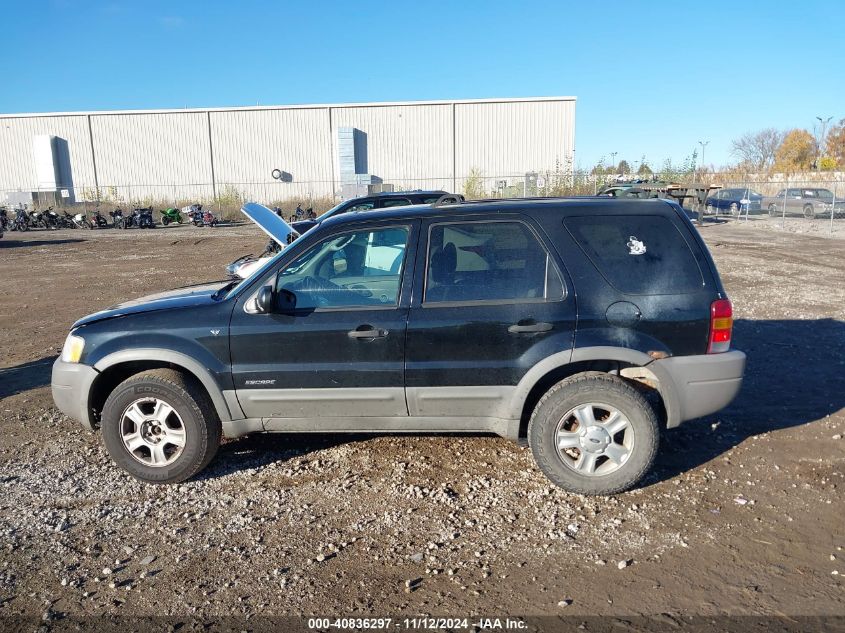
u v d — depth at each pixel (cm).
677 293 402
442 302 411
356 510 400
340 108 4584
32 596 321
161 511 405
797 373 650
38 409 606
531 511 393
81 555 357
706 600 304
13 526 390
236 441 512
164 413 431
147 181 4691
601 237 409
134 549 362
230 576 334
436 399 416
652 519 380
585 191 3356
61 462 484
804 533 360
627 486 403
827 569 326
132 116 4628
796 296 1085
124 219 3475
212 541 368
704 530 366
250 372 421
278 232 659
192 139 4644
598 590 315
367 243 425
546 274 407
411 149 4619
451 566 338
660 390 403
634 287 402
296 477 448
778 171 5141
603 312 400
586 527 373
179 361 422
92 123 4634
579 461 404
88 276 1564
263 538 370
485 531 371
